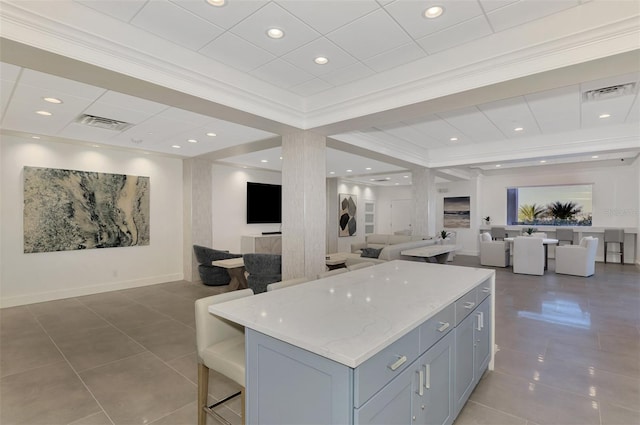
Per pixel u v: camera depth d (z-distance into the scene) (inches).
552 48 92.9
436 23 93.8
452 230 422.9
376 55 112.3
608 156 295.1
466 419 83.4
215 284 241.6
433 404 68.4
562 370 108.9
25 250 190.5
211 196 268.2
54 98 130.6
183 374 109.0
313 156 162.7
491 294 109.3
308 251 159.8
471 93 111.7
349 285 89.4
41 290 197.3
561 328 147.9
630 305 183.3
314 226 163.2
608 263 327.0
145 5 84.5
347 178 436.8
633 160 317.7
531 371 108.5
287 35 99.1
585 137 203.2
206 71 113.2
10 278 187.0
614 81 129.8
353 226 470.6
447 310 75.3
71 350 128.0
